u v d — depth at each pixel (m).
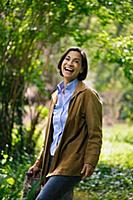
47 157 6.00
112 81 28.41
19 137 11.72
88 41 12.94
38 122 12.77
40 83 12.68
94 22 17.64
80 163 5.80
